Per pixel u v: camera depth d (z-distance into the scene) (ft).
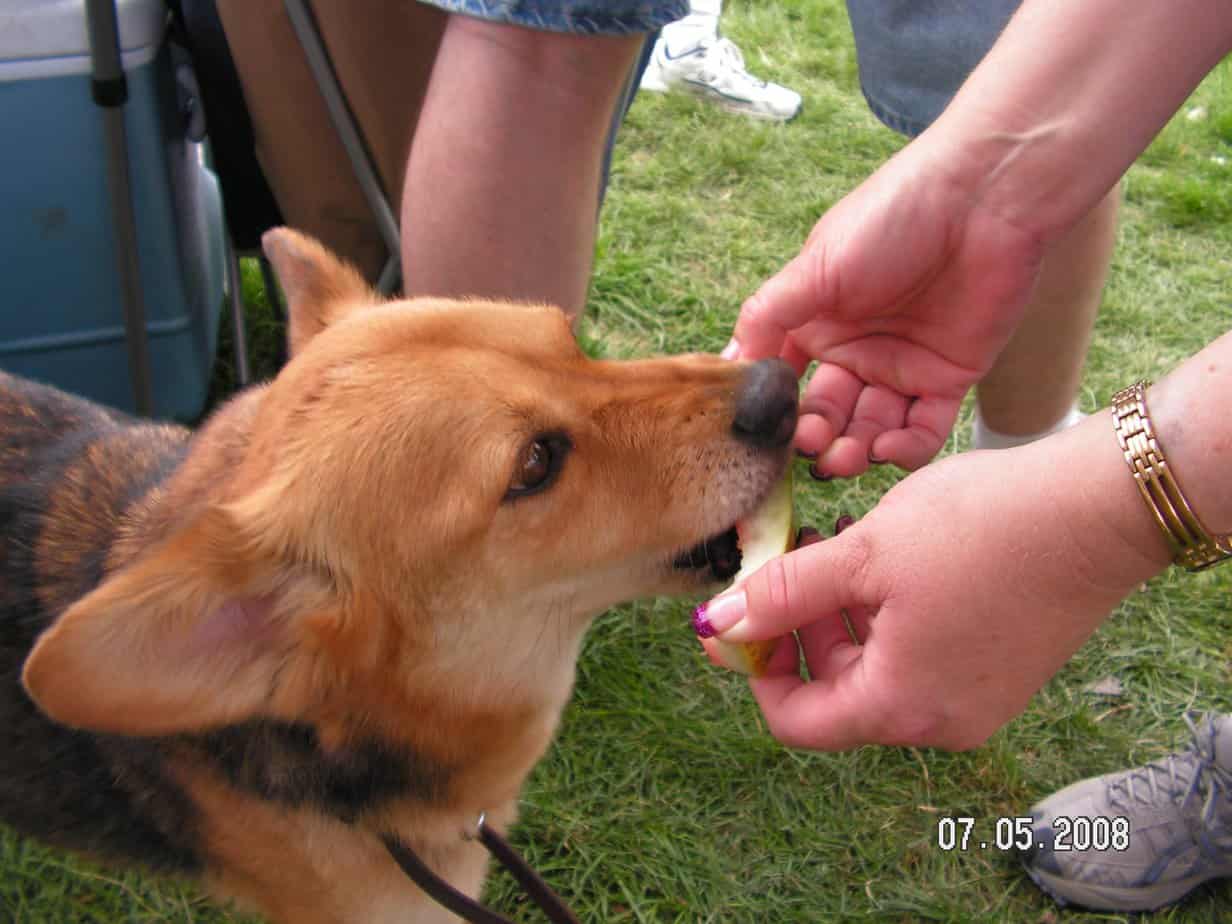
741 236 3.51
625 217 3.48
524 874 1.79
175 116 2.37
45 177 2.21
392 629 1.52
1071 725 2.29
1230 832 1.95
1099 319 3.25
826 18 4.83
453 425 1.48
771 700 1.55
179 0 2.34
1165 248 3.59
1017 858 2.12
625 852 2.09
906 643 1.37
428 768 1.65
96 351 2.47
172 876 1.78
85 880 2.02
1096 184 1.62
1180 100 1.58
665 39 4.08
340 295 1.81
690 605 2.47
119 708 1.27
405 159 2.47
